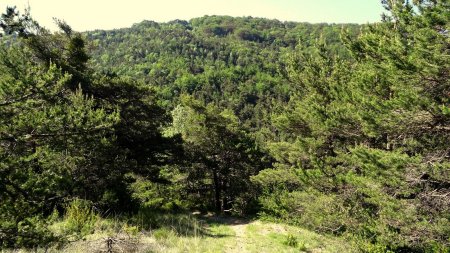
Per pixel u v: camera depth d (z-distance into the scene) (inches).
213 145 1210.0
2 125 215.6
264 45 7150.6
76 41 774.5
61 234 256.7
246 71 5093.5
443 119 367.2
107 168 590.9
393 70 377.4
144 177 885.8
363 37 480.4
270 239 660.1
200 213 1151.6
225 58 6067.9
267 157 1362.0
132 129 806.5
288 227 791.7
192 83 4776.1
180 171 1184.8
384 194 434.0
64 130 241.4
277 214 879.7
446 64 331.9
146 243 427.8
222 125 1186.6
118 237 415.2
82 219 435.8
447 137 404.8
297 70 720.3
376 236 496.7
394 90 441.1
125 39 7317.9
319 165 616.4
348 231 565.9
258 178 924.6
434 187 414.9
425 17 327.3
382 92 461.7
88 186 555.8
